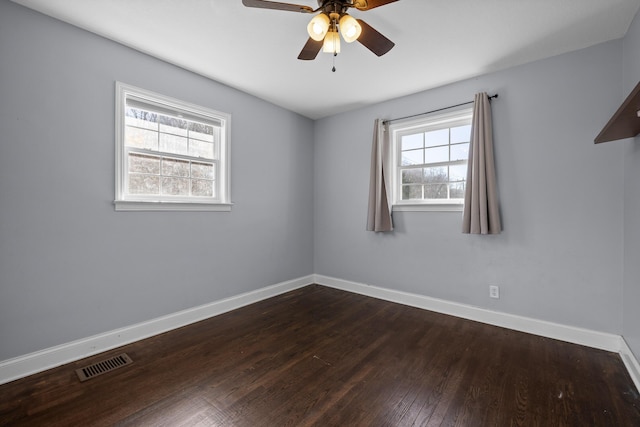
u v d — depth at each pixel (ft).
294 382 6.08
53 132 6.70
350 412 5.18
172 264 8.86
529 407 5.32
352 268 12.80
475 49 7.90
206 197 9.93
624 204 7.20
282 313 10.11
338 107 12.47
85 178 7.18
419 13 6.46
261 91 10.82
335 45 5.92
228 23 6.90
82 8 6.37
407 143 11.41
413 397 5.60
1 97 6.04
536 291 8.48
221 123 10.23
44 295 6.60
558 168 8.12
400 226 11.28
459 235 9.87
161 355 7.19
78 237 7.09
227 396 5.62
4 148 6.09
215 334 8.42
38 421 4.93
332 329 8.78
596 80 7.61
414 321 9.39
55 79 6.72
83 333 7.15
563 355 7.18
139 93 8.10
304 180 13.62
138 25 6.98
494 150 9.10
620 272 7.32
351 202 12.80
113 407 5.29
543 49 7.87
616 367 6.61
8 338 6.15
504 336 8.28
